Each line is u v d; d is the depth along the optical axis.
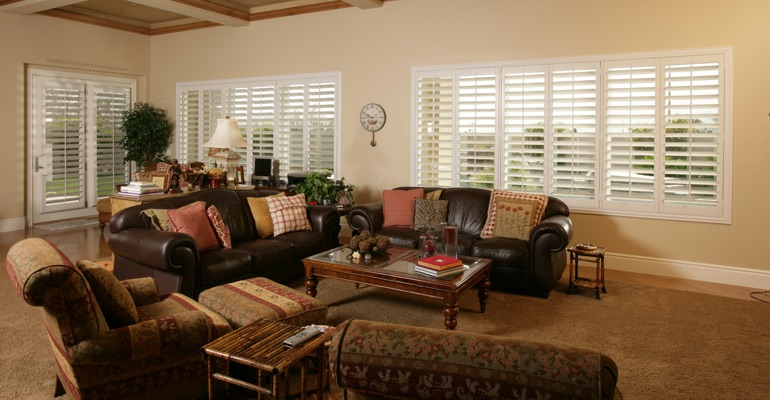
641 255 5.05
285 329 2.25
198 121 7.68
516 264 4.22
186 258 3.48
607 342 3.28
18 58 6.70
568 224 4.36
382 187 6.31
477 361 1.21
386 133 6.22
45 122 7.09
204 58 7.56
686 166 4.80
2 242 5.96
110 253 5.54
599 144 5.12
